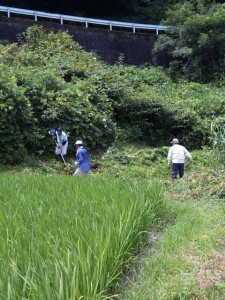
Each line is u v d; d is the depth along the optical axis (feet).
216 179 26.53
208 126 49.19
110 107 48.80
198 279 10.87
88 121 44.01
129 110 51.31
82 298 8.11
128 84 57.36
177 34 82.02
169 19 81.61
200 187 25.45
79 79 52.49
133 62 82.74
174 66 78.84
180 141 50.83
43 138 41.22
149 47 84.94
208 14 78.84
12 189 18.08
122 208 13.35
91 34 79.82
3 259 8.49
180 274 11.22
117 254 10.58
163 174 37.40
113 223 11.51
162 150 43.50
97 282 8.55
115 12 111.55
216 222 17.30
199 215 18.17
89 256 8.87
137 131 50.34
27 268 8.20
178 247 13.39
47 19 86.63
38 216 11.95
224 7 82.43
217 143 34.76
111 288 10.07
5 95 37.83
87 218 11.66
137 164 40.42
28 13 77.56
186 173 36.35
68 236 9.89
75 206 13.65
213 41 74.59
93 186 18.38
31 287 7.54
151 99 51.70
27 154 39.40
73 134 43.19
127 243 11.70
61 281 7.57
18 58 56.29
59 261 8.34
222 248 13.70
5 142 37.76
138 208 14.38
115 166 39.01
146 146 50.01
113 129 46.55
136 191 17.02
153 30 92.73
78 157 32.76
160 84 67.67
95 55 72.59
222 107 54.19
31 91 42.47
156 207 17.19
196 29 76.48
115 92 51.80
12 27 73.41
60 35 67.10
